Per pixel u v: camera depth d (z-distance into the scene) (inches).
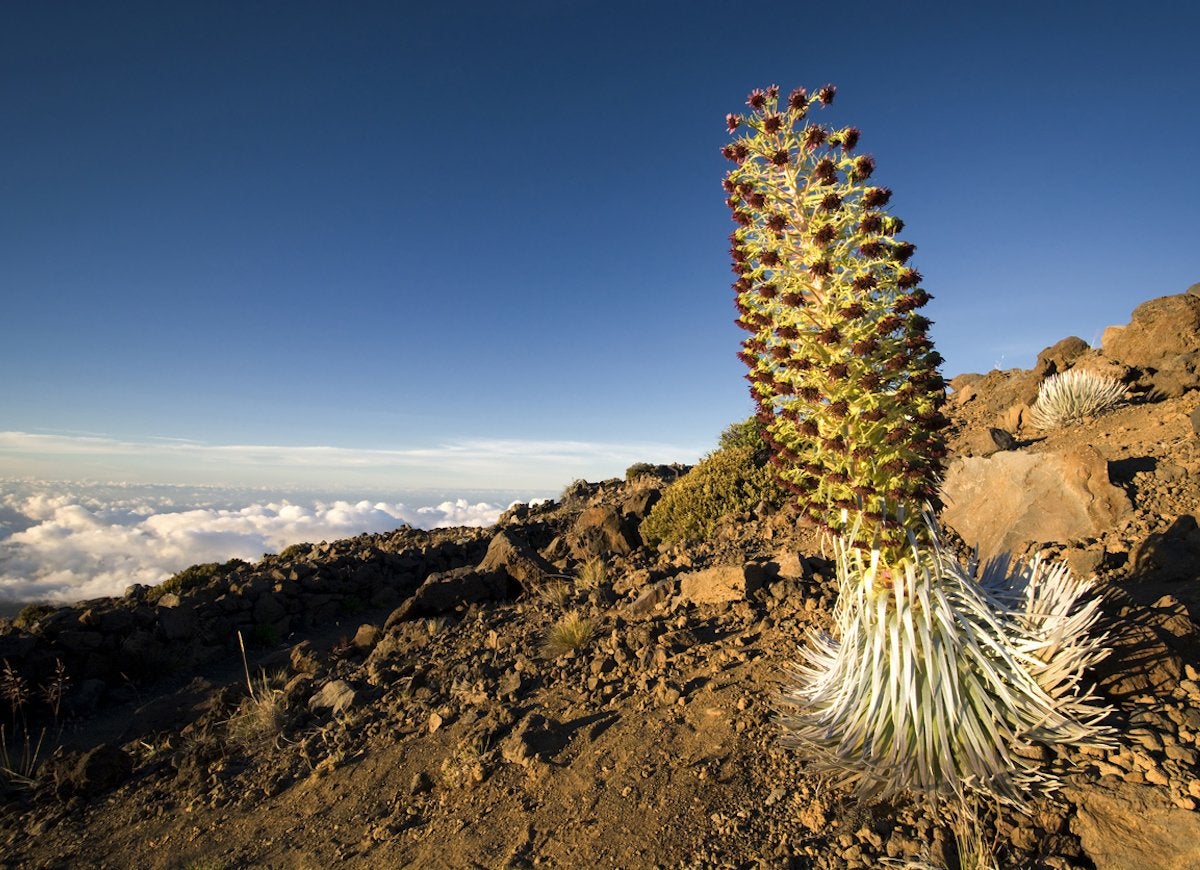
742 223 126.9
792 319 121.4
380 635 333.4
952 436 451.5
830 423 121.3
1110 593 168.1
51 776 252.7
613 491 733.9
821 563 278.8
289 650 350.6
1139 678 138.7
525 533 582.2
